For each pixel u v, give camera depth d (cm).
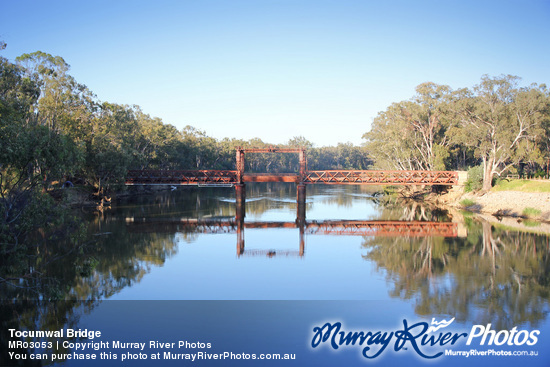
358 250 2952
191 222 4125
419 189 6969
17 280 2075
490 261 2606
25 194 2088
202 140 11375
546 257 2695
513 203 4638
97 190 5397
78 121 4512
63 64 4553
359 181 5272
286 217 4600
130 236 3359
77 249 2775
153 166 8244
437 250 2930
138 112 8606
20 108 3120
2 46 3008
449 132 5553
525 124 4516
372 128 7888
